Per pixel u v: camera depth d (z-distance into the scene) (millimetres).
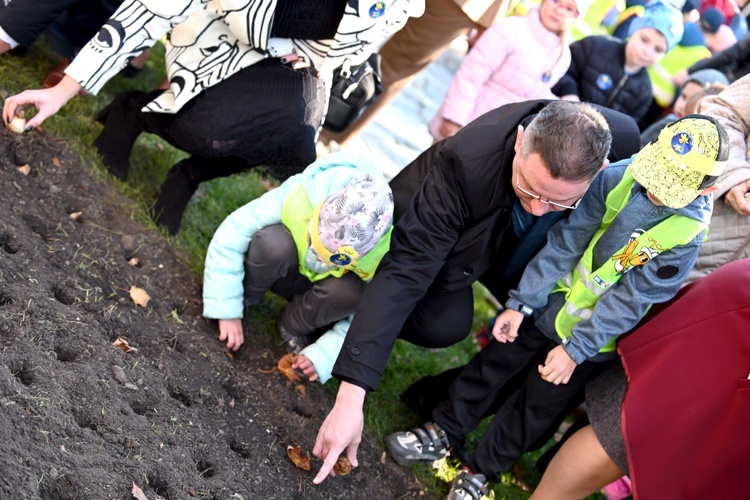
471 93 4250
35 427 2078
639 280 2688
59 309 2521
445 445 3189
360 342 2564
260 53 3023
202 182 3637
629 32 5227
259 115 3035
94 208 3105
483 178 2639
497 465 3127
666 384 2600
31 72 3566
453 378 3375
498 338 2932
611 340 2836
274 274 2971
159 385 2574
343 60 3062
